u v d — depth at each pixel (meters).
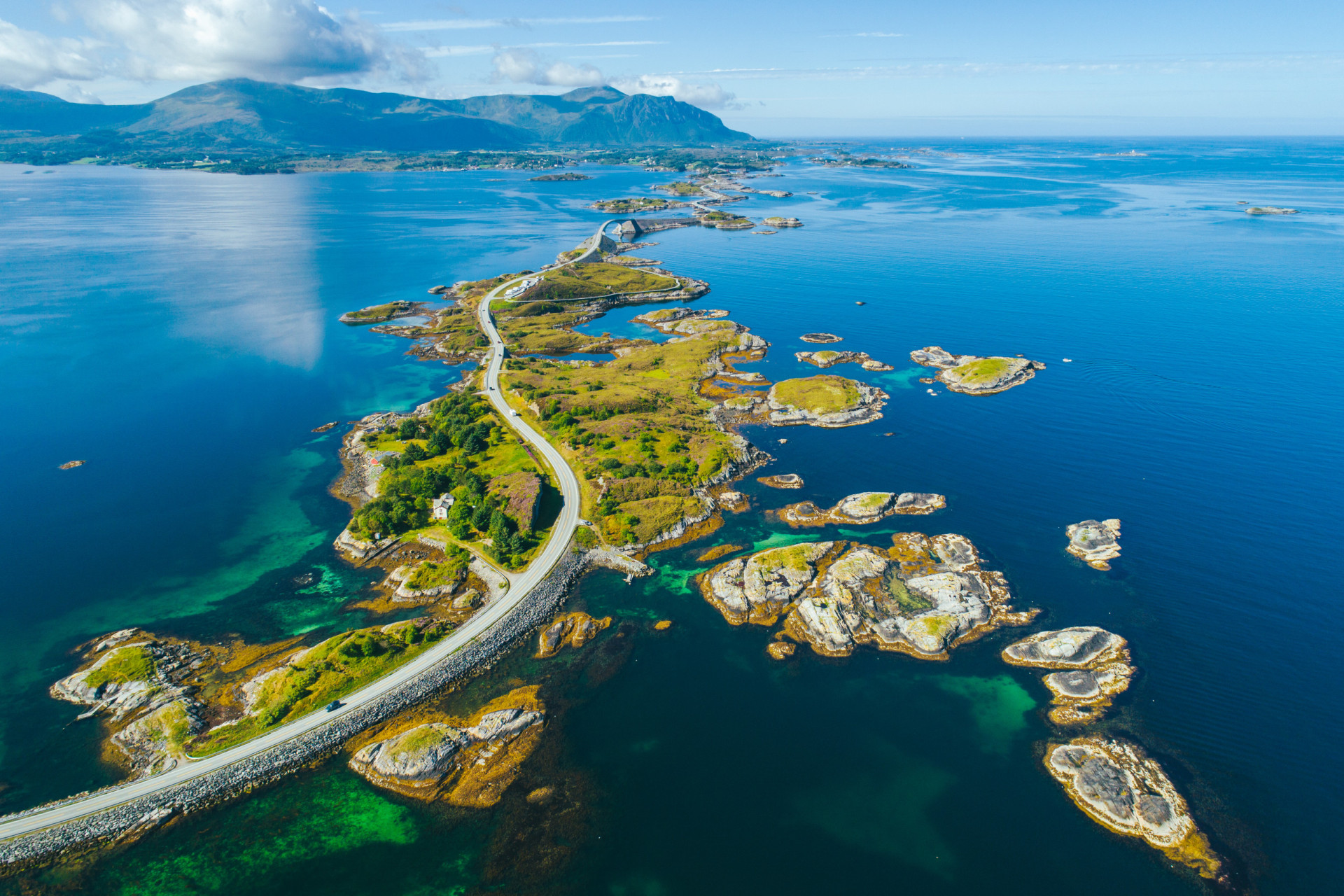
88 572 126.44
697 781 85.56
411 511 139.62
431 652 103.81
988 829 79.31
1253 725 90.12
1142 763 84.88
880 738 91.31
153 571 126.88
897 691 98.75
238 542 136.25
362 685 97.69
